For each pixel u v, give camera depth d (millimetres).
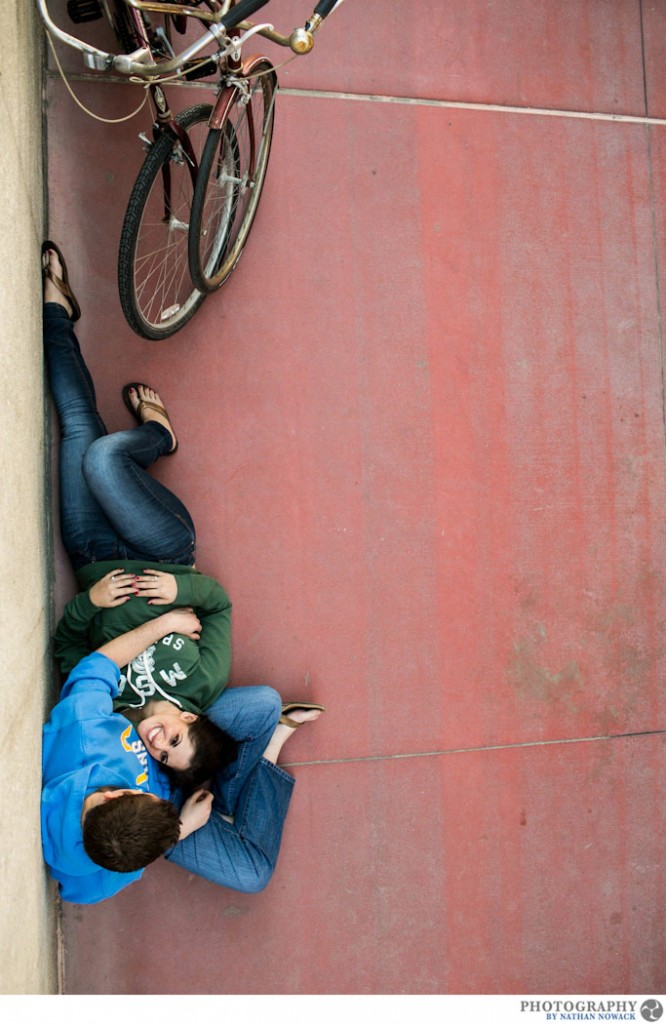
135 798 2502
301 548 3488
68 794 2580
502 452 3707
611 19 3938
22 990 2188
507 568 3682
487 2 3791
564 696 3707
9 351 2311
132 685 3012
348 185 3605
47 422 3186
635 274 3904
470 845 3561
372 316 3602
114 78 3357
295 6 3574
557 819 3654
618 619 3785
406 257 3648
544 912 3605
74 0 2930
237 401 3457
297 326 3525
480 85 3770
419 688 3561
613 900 3678
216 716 3199
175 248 3379
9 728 2102
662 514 3873
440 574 3613
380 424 3590
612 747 3736
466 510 3654
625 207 3910
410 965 3463
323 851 3428
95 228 3330
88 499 3098
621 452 3840
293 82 3570
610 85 3922
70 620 3029
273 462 3480
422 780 3535
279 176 3537
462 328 3693
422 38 3713
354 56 3637
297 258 3539
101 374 3330
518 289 3764
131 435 3055
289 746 3432
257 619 3438
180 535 3090
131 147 3369
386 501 3576
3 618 2105
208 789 3334
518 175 3791
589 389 3820
